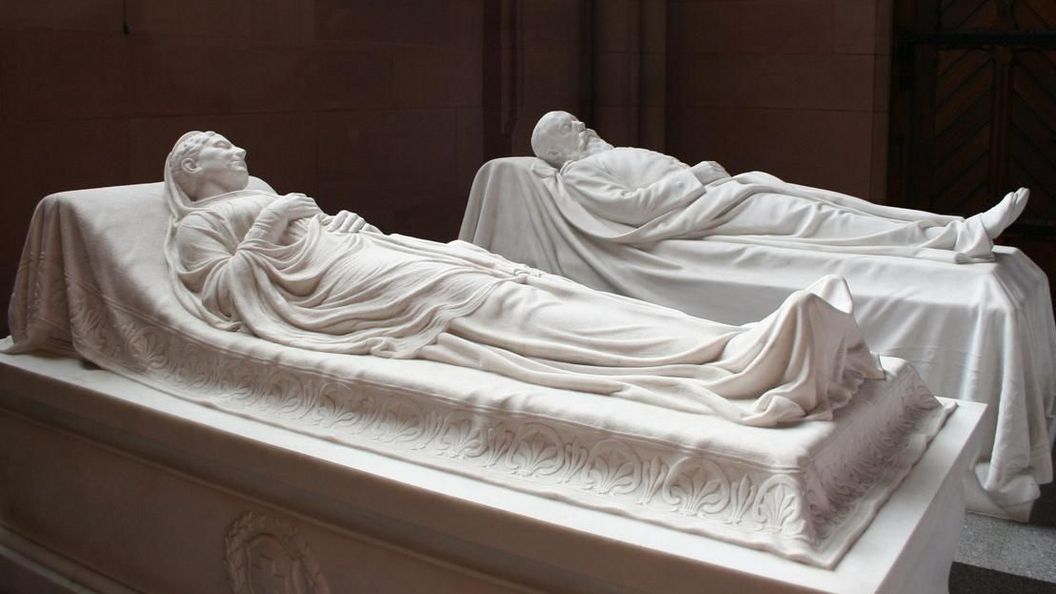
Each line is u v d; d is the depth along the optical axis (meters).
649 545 2.12
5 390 3.37
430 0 6.62
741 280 4.54
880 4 7.20
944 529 2.63
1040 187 7.27
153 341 3.23
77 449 3.24
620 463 2.36
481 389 2.60
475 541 2.34
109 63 4.96
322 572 2.67
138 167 5.15
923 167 7.59
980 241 4.26
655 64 7.88
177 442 2.87
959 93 7.40
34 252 3.48
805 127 7.60
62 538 3.33
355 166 6.28
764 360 2.44
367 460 2.56
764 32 7.63
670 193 4.90
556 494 2.35
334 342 3.01
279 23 5.71
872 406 2.58
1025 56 7.16
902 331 4.11
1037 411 3.87
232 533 2.84
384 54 6.36
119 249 3.39
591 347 2.75
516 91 7.37
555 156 5.33
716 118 7.94
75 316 3.37
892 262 4.30
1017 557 3.50
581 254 5.00
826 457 2.28
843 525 2.19
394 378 2.72
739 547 2.12
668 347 2.67
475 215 5.39
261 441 2.68
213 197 3.60
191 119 5.35
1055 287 7.23
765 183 5.00
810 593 1.95
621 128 7.89
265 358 2.96
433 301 3.00
